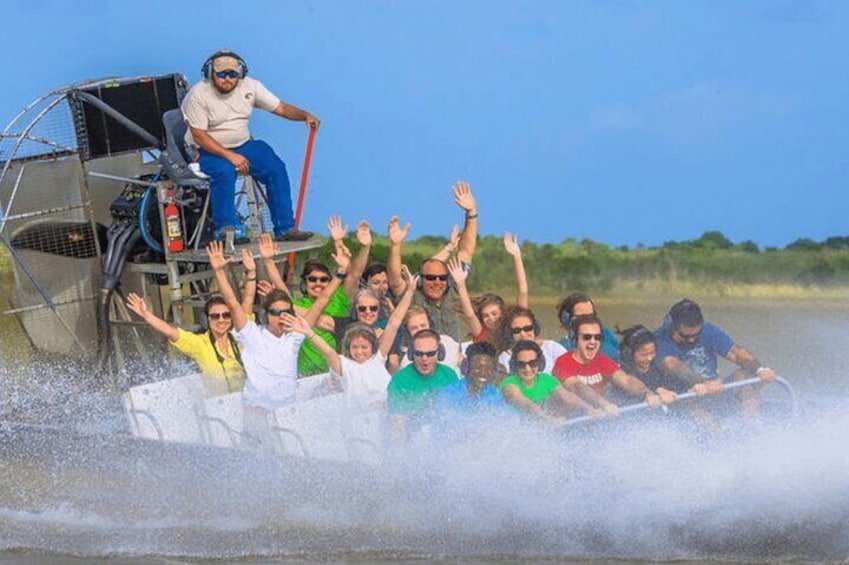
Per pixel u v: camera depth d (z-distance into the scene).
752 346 54.47
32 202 43.16
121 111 44.03
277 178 42.69
